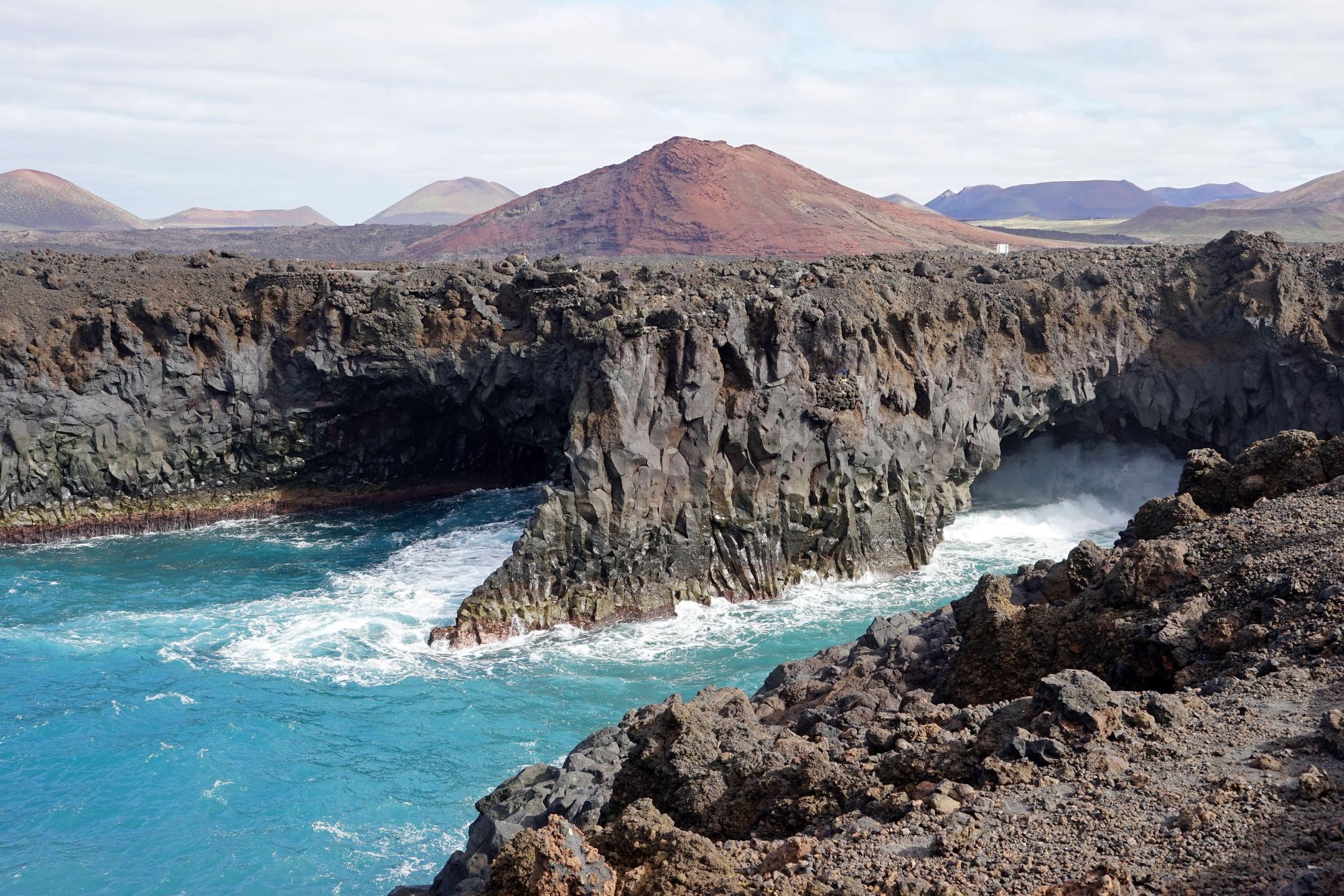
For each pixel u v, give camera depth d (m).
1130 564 26.31
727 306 61.81
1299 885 13.23
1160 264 81.50
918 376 67.06
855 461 63.25
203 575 65.38
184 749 44.06
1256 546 25.91
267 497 77.62
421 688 50.28
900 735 21.20
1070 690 19.25
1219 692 20.52
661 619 59.22
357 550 69.56
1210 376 76.69
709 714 24.98
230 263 84.19
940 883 14.73
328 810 39.59
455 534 72.25
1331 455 31.06
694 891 15.80
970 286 75.94
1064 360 75.50
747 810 20.28
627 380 59.12
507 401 72.38
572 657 53.97
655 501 60.00
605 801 23.86
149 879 35.62
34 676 51.22
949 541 72.25
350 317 73.75
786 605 60.81
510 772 42.41
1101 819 16.05
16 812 39.66
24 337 72.19
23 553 69.88
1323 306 75.56
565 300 69.50
